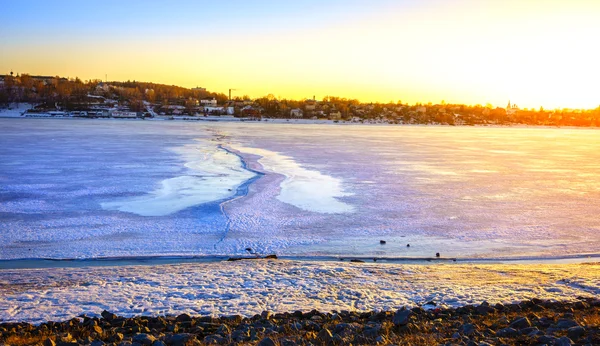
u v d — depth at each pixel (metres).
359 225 21.58
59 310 11.00
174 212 23.42
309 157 49.91
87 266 15.91
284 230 20.59
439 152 59.62
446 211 24.52
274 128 131.62
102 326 9.54
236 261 15.82
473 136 112.75
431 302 11.04
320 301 11.59
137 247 18.02
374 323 9.20
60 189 28.92
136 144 63.75
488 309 9.99
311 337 8.23
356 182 33.09
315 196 27.69
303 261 15.84
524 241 19.48
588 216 23.77
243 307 11.15
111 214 22.91
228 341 8.12
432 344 7.46
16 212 23.02
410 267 14.95
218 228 20.72
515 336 7.91
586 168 43.66
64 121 150.12
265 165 42.06
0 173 34.97
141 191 28.64
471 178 35.91
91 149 55.19
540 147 74.19
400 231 20.77
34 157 45.62
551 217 23.48
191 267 14.88
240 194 28.05
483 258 17.27
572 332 7.59
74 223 21.25
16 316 10.61
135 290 12.49
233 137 84.56
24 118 172.25
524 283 12.85
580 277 13.34
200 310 10.91
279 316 10.05
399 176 36.31
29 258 16.66
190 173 36.44
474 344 7.30
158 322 9.66
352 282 13.17
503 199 27.78
